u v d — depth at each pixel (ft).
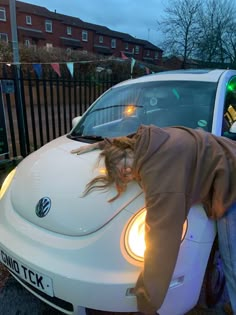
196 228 5.90
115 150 6.32
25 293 8.07
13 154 17.69
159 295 5.13
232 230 5.84
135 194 6.07
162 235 5.12
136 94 10.67
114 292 5.47
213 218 6.04
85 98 24.47
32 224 6.61
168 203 5.19
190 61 112.16
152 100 10.11
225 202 5.63
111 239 5.69
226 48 108.68
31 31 156.04
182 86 10.02
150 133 5.84
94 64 49.01
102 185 6.44
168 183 5.29
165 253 5.08
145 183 5.48
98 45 188.96
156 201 5.25
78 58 59.72
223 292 7.94
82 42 181.37
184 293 5.88
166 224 5.13
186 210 5.32
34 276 5.98
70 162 7.74
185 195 5.32
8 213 7.24
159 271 5.10
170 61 114.52
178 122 8.99
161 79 10.78
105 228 5.81
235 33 107.14
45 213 6.50
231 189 5.60
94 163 7.34
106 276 5.51
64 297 5.74
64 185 6.89
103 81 25.27
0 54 49.01
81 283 5.52
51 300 6.09
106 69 45.91
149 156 5.57
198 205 6.01
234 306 6.26
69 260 5.78
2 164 16.22
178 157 5.51
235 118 9.37
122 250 5.63
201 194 5.67
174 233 5.11
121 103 10.67
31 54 53.47
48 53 56.18
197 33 108.88
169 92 10.02
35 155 9.13
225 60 108.88
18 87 17.44
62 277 5.62
